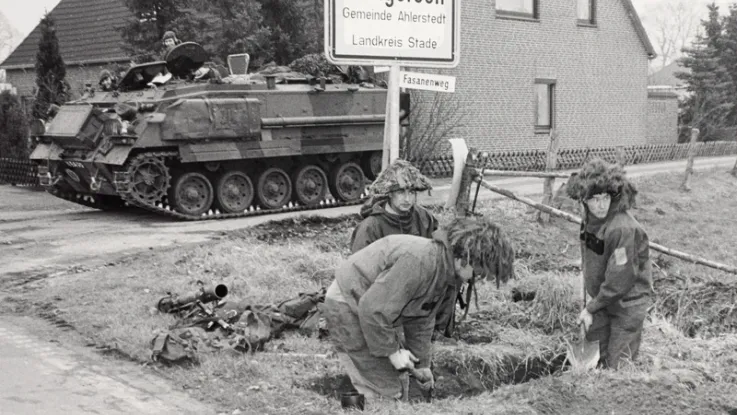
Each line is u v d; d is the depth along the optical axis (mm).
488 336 7770
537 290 8695
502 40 27156
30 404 5746
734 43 43844
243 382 6152
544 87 29172
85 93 17750
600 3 30453
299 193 17078
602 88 30812
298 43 24891
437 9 9141
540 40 28375
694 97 42656
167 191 15562
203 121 15438
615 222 6141
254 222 15117
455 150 8242
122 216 16344
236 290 9086
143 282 9391
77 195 17875
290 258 10859
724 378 6281
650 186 21094
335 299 5453
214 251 11078
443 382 6723
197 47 17094
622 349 6328
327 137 17156
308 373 6359
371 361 5492
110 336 7285
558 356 7367
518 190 19531
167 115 15117
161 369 6484
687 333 8633
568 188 6262
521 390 5613
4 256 11594
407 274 5016
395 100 9039
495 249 4980
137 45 24562
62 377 6348
